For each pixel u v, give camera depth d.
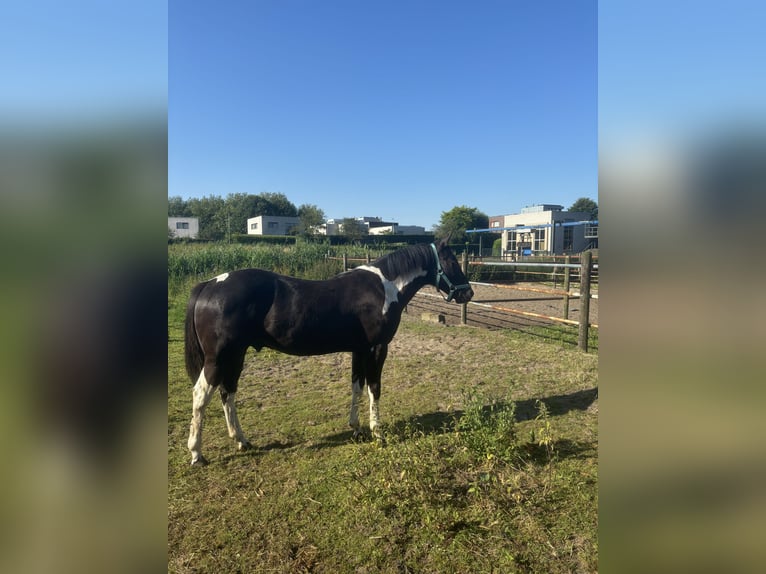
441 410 4.04
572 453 3.13
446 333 7.26
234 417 3.31
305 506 2.59
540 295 12.12
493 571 2.05
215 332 3.07
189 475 2.95
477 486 2.59
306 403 4.30
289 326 3.24
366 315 3.45
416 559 2.15
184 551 2.23
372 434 3.51
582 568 2.05
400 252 3.79
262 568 2.12
